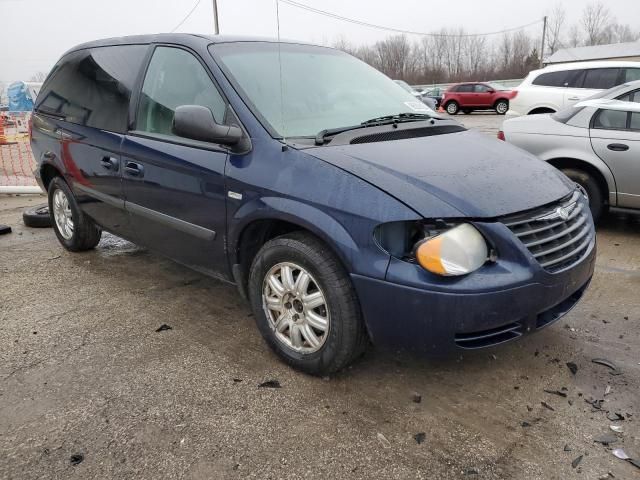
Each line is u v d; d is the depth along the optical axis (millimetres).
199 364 3000
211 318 3570
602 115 5188
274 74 3334
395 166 2594
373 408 2596
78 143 4184
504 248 2373
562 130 5352
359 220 2430
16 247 5211
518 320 2434
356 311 2578
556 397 2664
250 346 3191
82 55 4508
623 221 5840
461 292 2289
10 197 7941
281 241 2762
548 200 2613
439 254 2291
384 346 2545
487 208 2395
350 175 2529
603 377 2822
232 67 3219
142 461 2266
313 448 2330
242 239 3020
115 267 4574
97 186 4086
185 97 3346
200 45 3361
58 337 3330
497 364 2959
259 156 2840
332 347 2656
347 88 3564
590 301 3768
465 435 2402
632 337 3240
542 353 3064
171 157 3297
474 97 26484
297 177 2660
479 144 3127
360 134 2967
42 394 2738
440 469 2203
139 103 3682
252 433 2428
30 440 2400
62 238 4980
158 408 2611
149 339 3295
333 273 2566
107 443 2375
